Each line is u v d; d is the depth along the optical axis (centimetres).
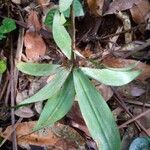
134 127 38
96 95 31
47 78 40
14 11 45
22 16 44
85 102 31
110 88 39
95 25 44
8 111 39
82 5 45
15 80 40
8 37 43
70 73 33
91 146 36
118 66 41
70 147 36
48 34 43
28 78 40
